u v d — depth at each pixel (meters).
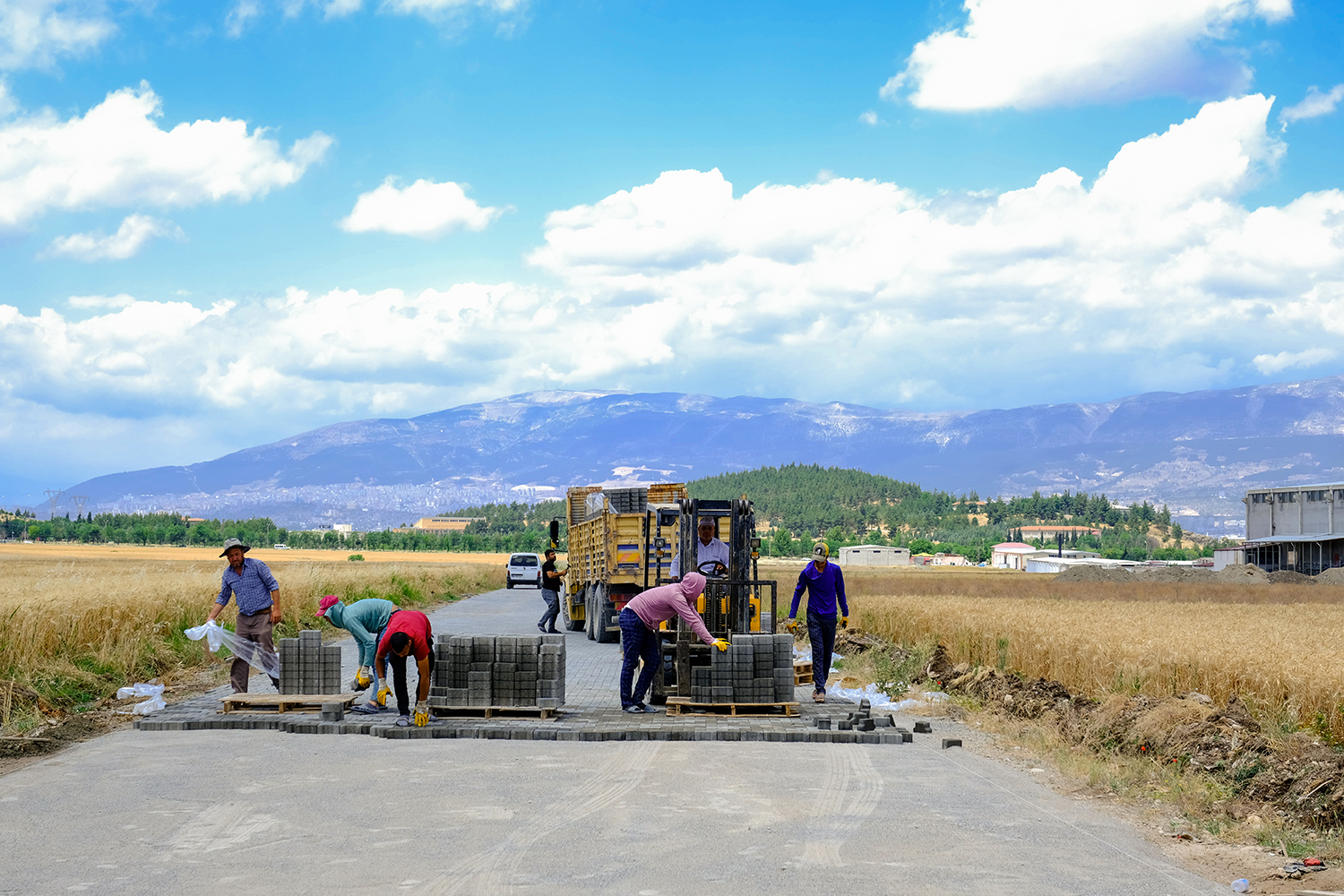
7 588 18.48
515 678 11.91
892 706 14.02
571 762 9.59
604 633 24.06
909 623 21.11
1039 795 8.60
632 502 27.12
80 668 14.51
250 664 13.31
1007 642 16.22
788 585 38.62
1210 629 18.83
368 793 8.17
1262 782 8.56
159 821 7.25
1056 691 13.42
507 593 53.94
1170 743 10.11
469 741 10.68
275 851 6.50
